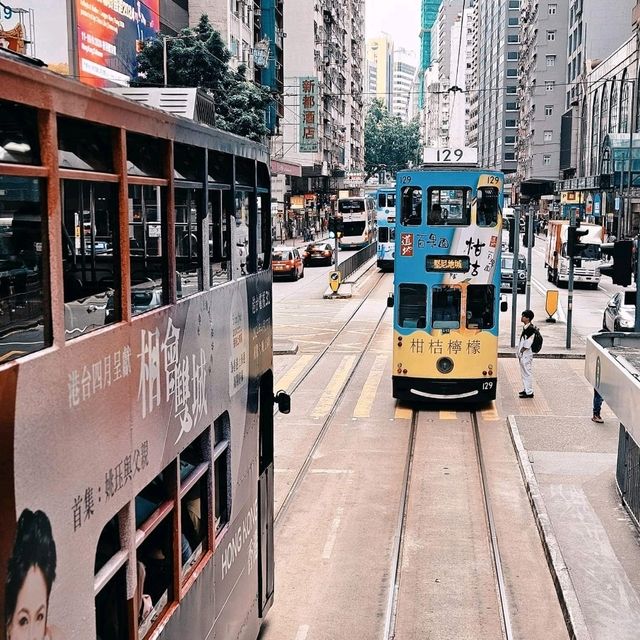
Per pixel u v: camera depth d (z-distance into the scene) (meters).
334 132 86.81
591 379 11.43
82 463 3.48
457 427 15.39
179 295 5.07
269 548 7.99
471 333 16.12
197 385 5.34
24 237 3.31
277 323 28.11
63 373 3.28
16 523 2.90
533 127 97.25
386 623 8.23
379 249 47.81
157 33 34.94
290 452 13.79
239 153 6.50
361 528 10.59
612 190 61.31
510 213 47.53
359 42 115.31
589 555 9.62
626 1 78.50
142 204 4.50
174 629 4.88
